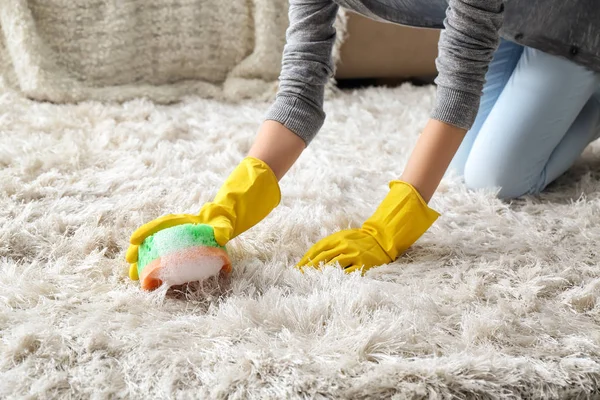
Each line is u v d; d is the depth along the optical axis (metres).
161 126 1.49
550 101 1.16
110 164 1.30
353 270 0.92
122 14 1.71
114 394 0.69
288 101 0.96
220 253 0.85
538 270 0.94
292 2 0.99
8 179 1.17
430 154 0.96
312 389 0.69
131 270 0.88
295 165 1.33
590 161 1.41
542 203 1.22
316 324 0.79
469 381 0.70
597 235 1.06
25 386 0.69
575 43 1.08
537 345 0.79
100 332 0.76
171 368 0.71
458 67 0.92
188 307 0.84
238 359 0.73
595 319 0.85
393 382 0.69
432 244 1.03
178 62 1.80
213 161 1.33
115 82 1.76
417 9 1.06
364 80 2.03
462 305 0.86
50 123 1.48
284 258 0.96
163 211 1.11
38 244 0.99
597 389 0.74
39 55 1.67
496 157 1.20
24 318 0.79
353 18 1.78
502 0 0.90
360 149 1.45
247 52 1.84
